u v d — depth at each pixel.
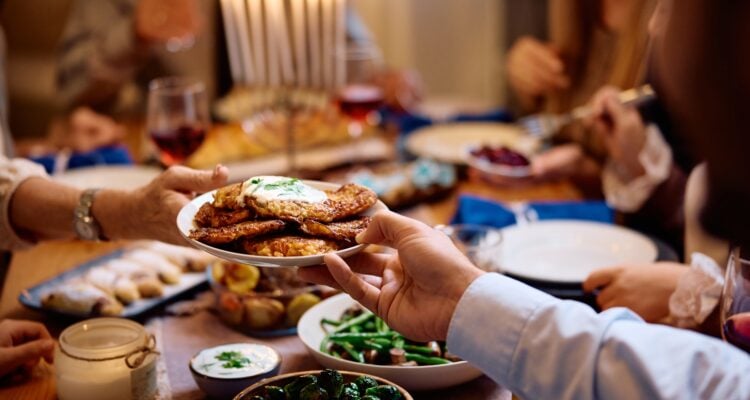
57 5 3.08
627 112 1.77
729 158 0.51
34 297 1.35
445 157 2.00
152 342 1.14
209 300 1.37
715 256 1.36
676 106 0.54
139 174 1.85
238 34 1.84
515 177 1.90
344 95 1.97
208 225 1.08
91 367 1.08
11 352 1.14
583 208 1.72
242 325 1.27
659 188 1.73
